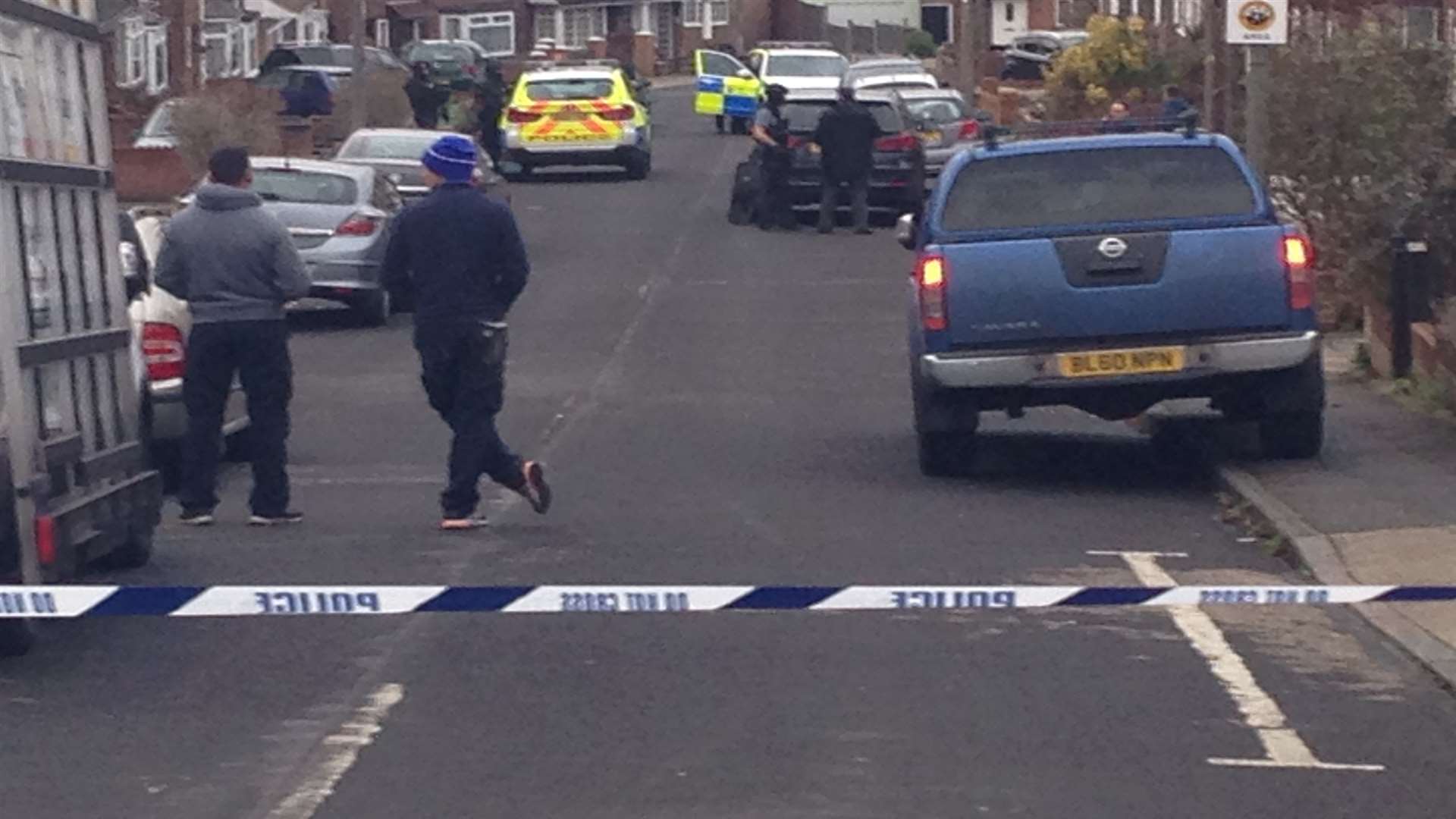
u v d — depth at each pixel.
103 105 13.08
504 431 21.00
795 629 12.23
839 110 42.56
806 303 32.91
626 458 19.22
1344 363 23.66
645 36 117.00
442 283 15.12
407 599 9.69
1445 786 9.34
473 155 15.30
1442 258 21.88
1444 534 14.55
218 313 15.38
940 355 17.06
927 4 130.12
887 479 17.91
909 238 19.48
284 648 11.78
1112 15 70.88
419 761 9.62
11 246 11.07
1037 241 16.84
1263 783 9.35
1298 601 9.89
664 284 35.59
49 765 9.58
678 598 9.70
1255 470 17.25
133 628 12.25
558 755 9.73
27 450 11.13
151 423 17.42
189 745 9.91
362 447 20.30
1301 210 26.45
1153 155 17.47
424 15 113.69
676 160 63.34
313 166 31.06
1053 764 9.59
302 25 98.31
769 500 16.77
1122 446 20.06
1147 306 16.77
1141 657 11.62
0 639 11.34
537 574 13.66
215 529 15.53
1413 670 11.37
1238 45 23.38
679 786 9.26
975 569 13.91
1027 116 57.16
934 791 9.19
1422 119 25.98
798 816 8.84
